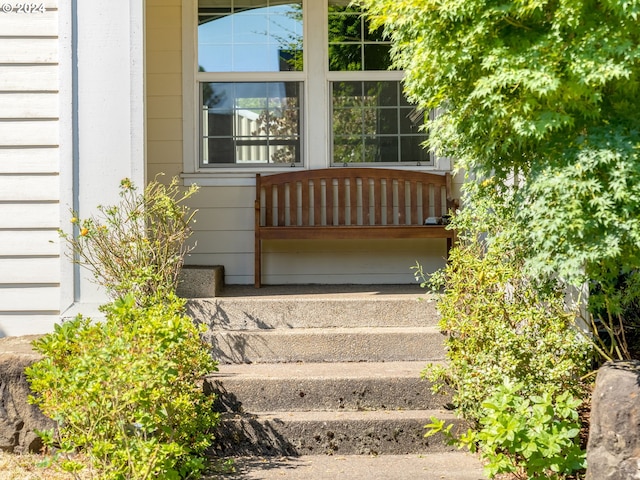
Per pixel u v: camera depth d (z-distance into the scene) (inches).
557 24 126.3
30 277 189.8
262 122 249.6
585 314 176.7
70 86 188.2
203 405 151.6
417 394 169.6
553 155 133.5
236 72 247.9
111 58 189.3
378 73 248.8
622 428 126.2
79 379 130.6
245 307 197.6
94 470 147.3
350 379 169.3
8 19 190.2
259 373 174.6
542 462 133.1
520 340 153.6
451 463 154.3
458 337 169.6
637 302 191.3
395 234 229.0
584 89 126.6
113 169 188.7
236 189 247.1
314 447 160.6
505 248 162.7
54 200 190.1
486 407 136.3
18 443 161.8
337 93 250.1
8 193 189.8
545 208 131.2
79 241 185.6
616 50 123.5
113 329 136.8
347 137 250.1
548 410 137.1
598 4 127.3
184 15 245.6
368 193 244.1
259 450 160.2
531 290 161.8
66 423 144.9
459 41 134.6
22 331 189.9
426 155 249.1
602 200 125.3
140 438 137.3
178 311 169.2
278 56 248.8
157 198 188.5
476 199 162.1
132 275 178.2
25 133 190.1
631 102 135.0
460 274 171.0
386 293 218.8
